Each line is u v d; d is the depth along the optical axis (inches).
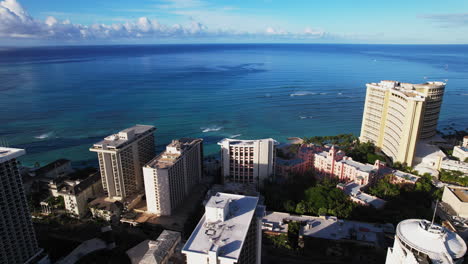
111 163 7126.0
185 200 7598.4
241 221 3850.9
